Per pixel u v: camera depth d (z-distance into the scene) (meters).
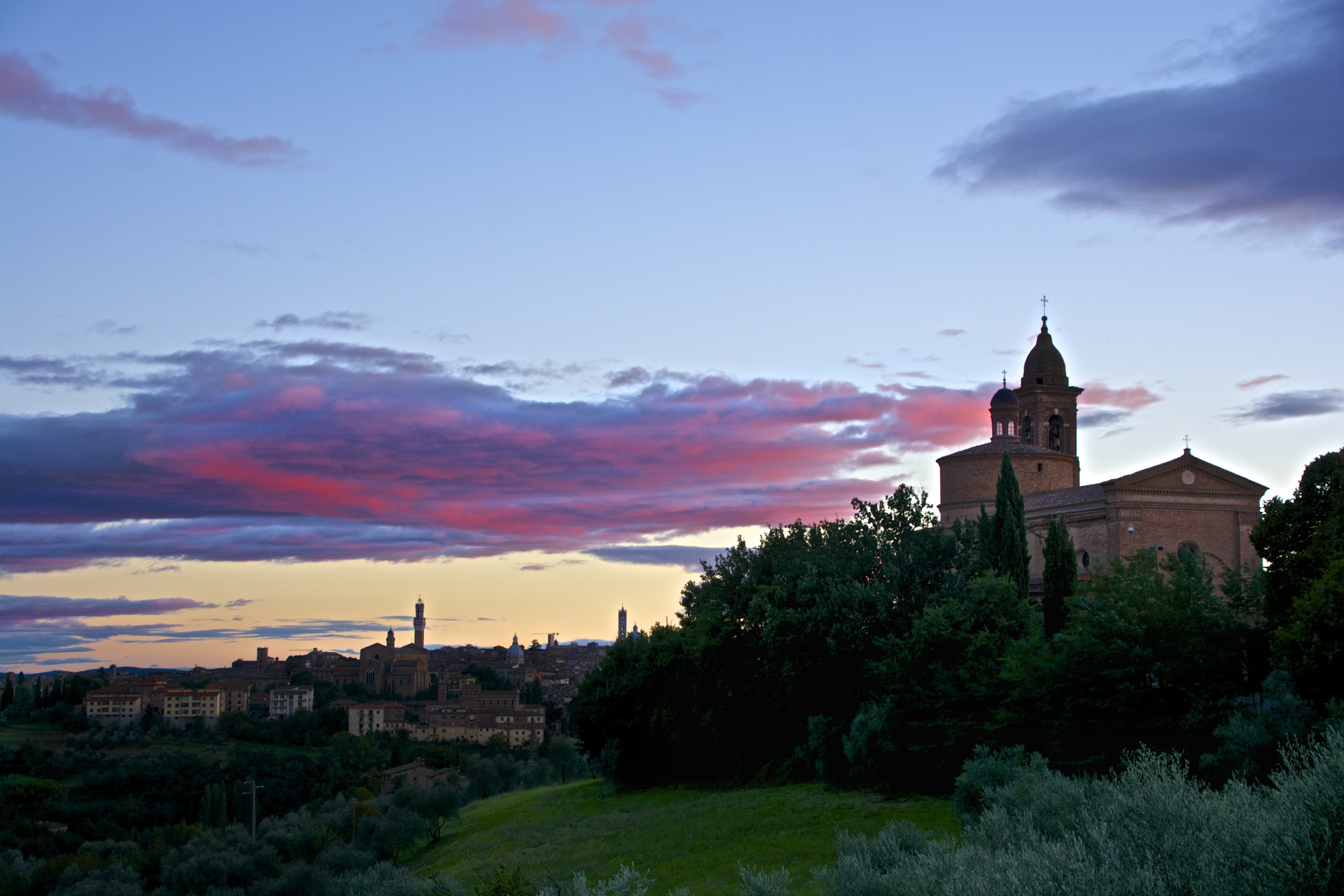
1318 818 20.77
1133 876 20.84
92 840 103.88
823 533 67.62
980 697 49.88
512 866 52.00
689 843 49.88
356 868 68.12
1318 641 38.34
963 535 65.06
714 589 68.38
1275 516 47.84
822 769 58.66
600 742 86.44
